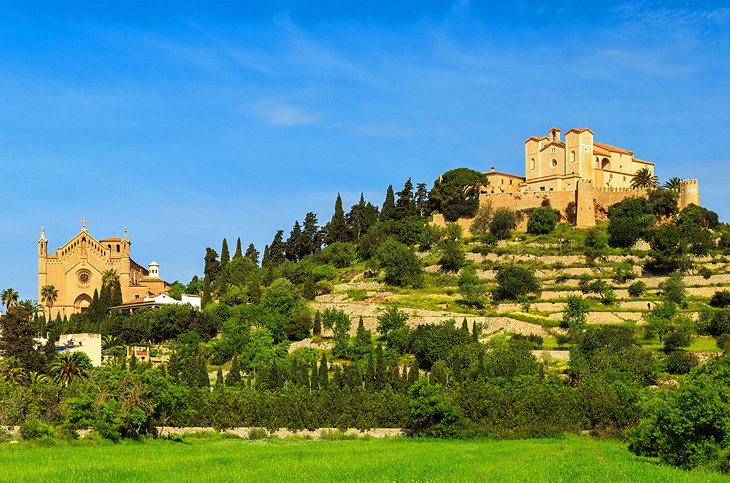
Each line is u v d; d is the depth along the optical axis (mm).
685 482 91625
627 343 183750
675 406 105562
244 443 136250
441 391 150750
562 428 144875
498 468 100125
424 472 97375
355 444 134500
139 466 102250
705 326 195250
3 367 176125
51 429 130875
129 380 140125
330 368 191000
